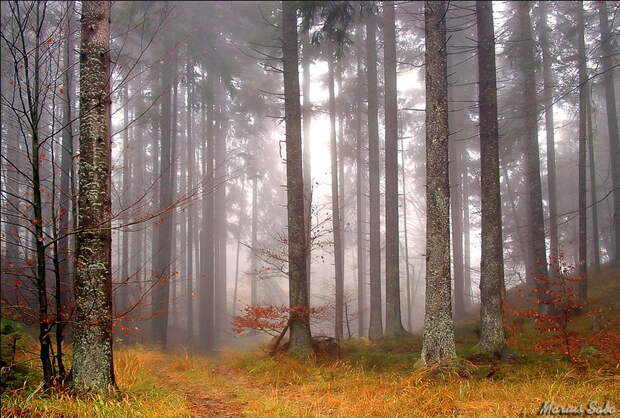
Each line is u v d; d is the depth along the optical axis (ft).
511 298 59.21
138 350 42.04
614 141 61.57
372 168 56.03
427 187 30.99
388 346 42.80
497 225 33.63
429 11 32.30
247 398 25.09
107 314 22.36
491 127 35.32
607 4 53.88
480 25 36.86
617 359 27.02
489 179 34.47
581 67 48.42
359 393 24.11
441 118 31.12
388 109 51.83
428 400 21.52
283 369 32.60
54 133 21.58
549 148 68.74
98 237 22.47
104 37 24.07
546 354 30.94
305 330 38.04
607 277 53.47
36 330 41.09
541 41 53.52
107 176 23.26
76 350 21.81
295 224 40.24
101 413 18.48
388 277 49.14
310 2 38.52
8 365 23.25
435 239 29.99
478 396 22.24
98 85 23.47
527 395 21.67
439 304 29.27
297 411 21.21
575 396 20.74
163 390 24.43
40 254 21.26
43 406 18.66
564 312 29.66
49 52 21.44
